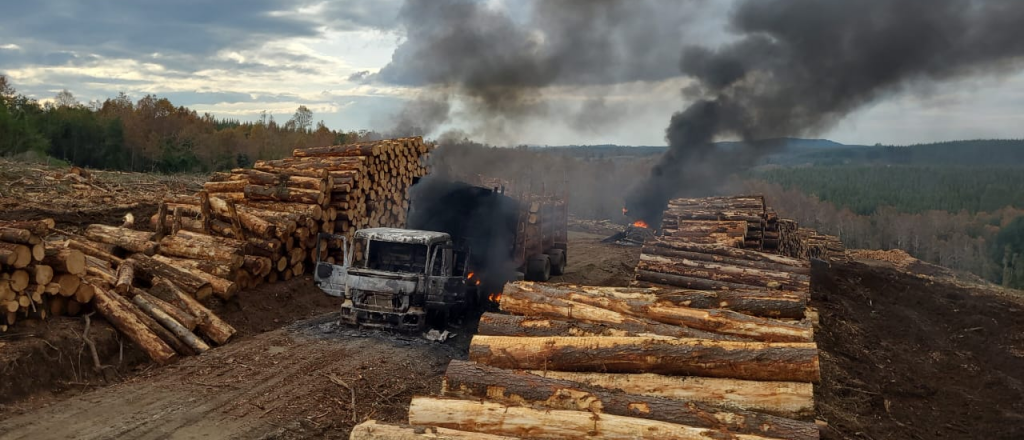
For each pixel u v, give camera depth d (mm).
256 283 13609
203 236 13492
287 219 14578
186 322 10422
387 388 9148
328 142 71000
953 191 134875
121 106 74750
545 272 18641
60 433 6949
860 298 18406
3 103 44438
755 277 12273
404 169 19531
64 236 13117
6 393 7594
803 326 7961
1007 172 162000
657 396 6629
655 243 13812
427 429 5754
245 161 61656
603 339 7340
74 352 8766
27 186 21141
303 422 7641
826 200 120562
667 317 8484
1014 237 85125
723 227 17734
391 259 12875
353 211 16750
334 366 9883
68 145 52219
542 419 5816
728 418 5785
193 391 8484
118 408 7781
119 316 9797
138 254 12328
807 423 5750
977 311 18375
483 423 5898
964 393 10891
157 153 54625
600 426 5727
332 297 14844
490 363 7531
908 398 10312
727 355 6812
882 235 97812
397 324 12258
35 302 9164
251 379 9070
